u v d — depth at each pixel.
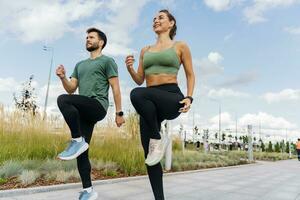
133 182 5.94
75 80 3.05
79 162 2.82
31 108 8.37
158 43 2.56
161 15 2.57
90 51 3.06
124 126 9.37
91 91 2.82
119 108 2.90
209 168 10.44
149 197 4.23
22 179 4.73
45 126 7.89
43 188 4.47
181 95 2.30
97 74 2.86
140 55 2.69
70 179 5.33
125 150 7.93
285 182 6.79
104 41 3.07
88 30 3.07
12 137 7.11
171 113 2.20
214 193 4.80
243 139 47.06
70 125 2.41
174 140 13.47
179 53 2.42
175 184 5.88
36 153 6.77
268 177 7.91
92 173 6.35
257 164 15.30
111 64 2.89
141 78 2.67
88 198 2.80
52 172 5.46
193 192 4.87
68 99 2.46
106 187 5.21
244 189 5.39
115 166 7.08
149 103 2.07
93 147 7.78
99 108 2.69
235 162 14.25
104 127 8.85
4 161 5.73
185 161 10.40
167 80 2.32
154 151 2.07
